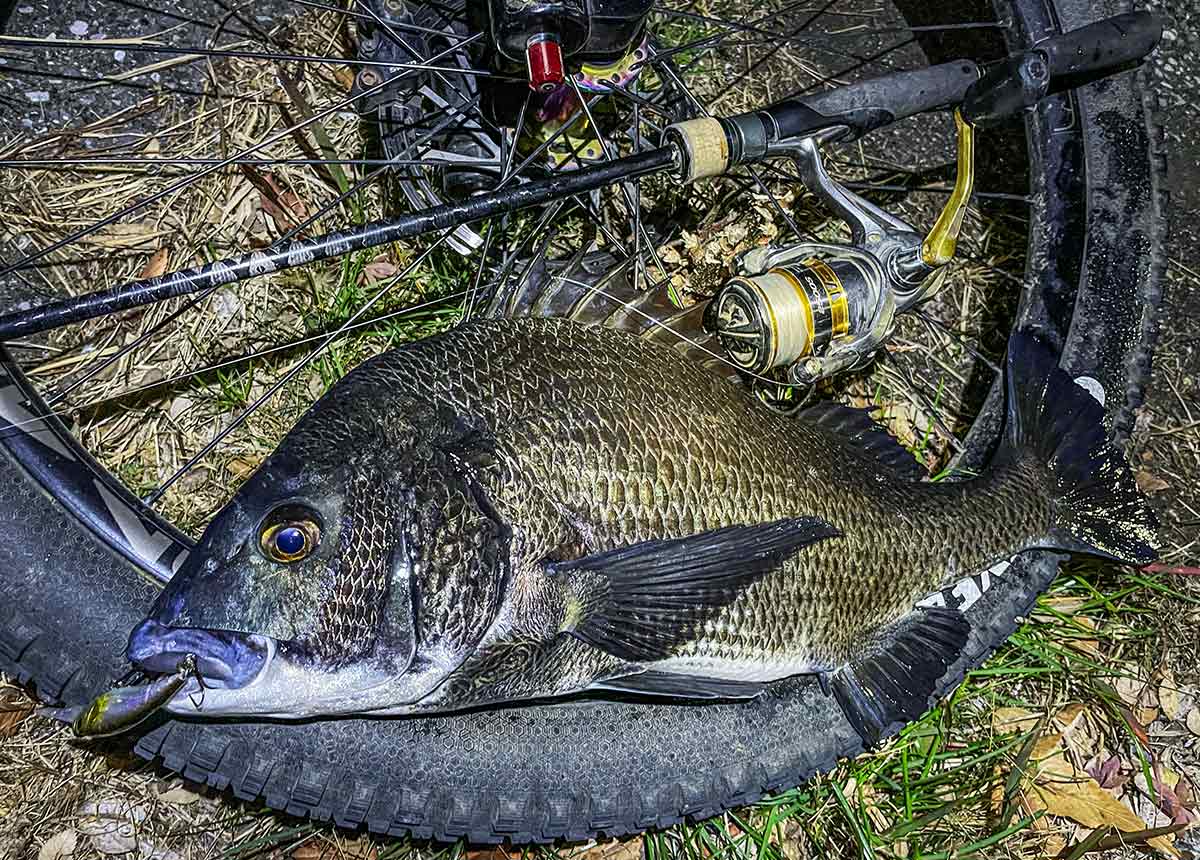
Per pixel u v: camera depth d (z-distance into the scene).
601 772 0.55
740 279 0.53
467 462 0.46
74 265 0.64
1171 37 0.77
